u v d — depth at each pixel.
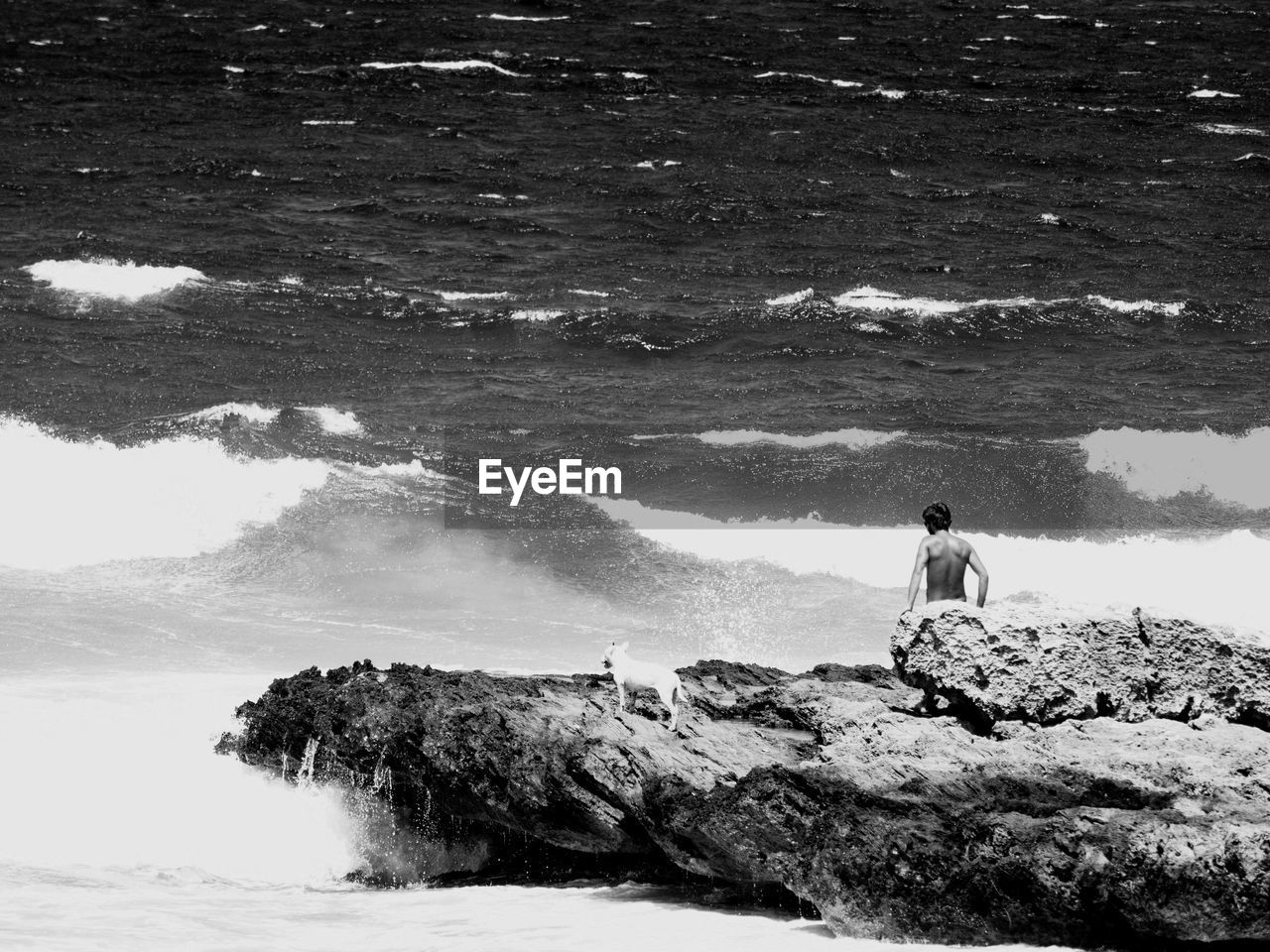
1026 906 13.96
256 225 70.06
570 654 32.09
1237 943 13.52
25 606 33.19
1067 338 62.69
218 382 51.78
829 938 15.16
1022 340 62.34
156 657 30.12
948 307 64.94
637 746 18.00
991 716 17.34
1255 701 17.28
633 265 68.38
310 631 33.09
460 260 67.62
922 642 17.92
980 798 15.42
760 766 16.34
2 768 22.03
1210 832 13.55
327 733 20.94
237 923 16.47
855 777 15.98
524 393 53.81
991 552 41.78
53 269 62.03
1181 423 52.81
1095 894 13.62
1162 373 59.06
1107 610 17.97
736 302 64.31
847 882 15.07
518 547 40.16
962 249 73.19
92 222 68.44
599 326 60.31
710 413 52.69
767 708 20.31
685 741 18.59
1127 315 65.19
